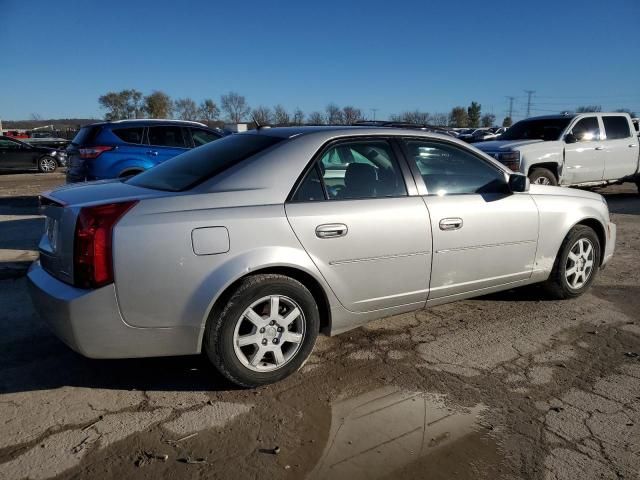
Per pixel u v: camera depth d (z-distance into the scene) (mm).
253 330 3197
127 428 2852
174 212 2984
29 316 4371
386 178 3736
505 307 4801
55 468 2521
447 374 3531
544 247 4559
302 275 3377
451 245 3918
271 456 2646
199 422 2924
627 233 8289
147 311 2928
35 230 8031
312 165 3438
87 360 3615
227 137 4094
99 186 3604
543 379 3486
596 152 10758
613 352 3914
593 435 2877
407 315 4578
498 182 4305
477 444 2779
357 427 2906
